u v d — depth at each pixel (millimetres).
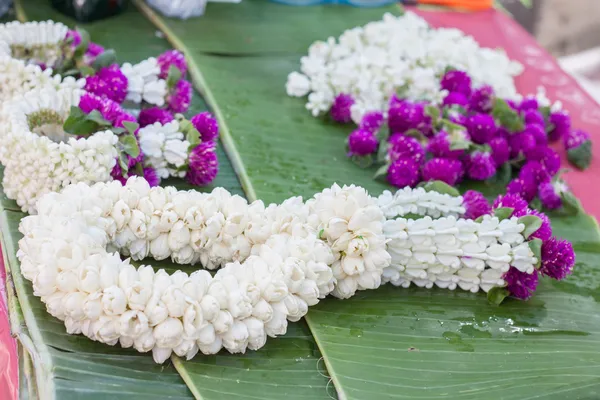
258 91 1115
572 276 931
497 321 873
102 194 852
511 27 1364
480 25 1354
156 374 789
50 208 833
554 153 1034
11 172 887
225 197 868
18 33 1001
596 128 1155
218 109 1062
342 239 849
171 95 1009
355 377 803
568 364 838
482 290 901
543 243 888
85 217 832
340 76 1081
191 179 951
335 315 853
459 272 891
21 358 787
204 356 804
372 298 877
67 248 798
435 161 987
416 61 1111
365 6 1345
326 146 1046
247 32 1227
